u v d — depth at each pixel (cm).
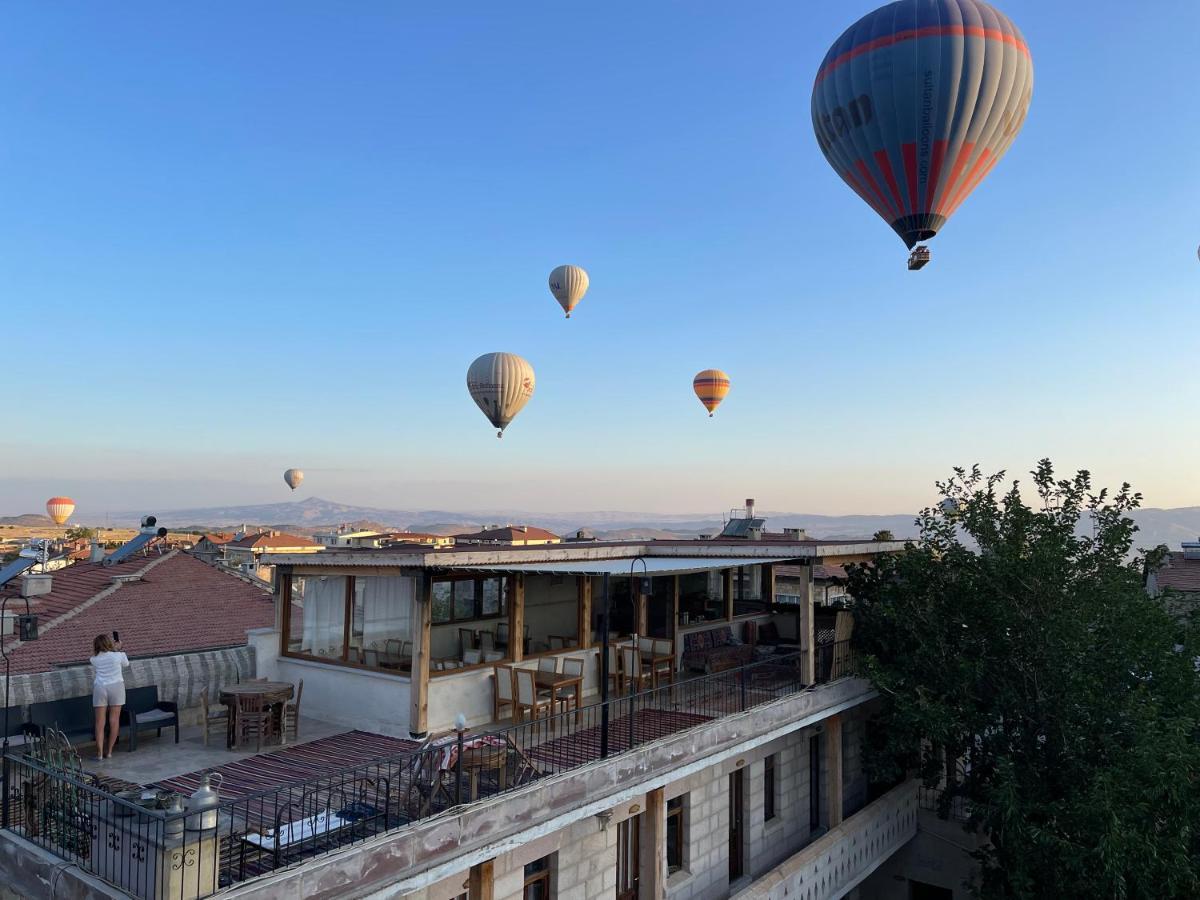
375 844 824
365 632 1471
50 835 867
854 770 2092
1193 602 1961
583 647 1695
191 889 723
